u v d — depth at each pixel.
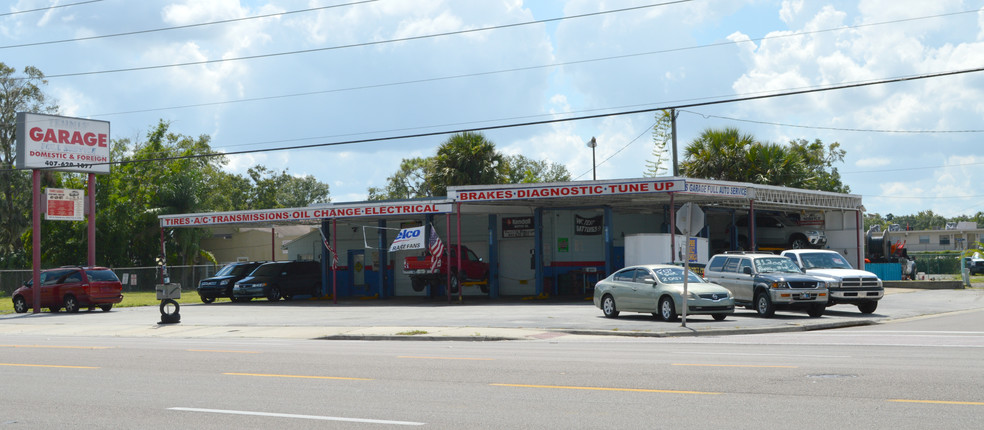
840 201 40.12
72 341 21.34
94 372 13.58
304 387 11.27
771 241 42.94
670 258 32.88
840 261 26.92
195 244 60.72
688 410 8.86
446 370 12.88
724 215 43.56
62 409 9.87
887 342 16.80
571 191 32.88
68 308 34.91
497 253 39.56
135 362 15.08
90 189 38.69
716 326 21.27
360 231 45.69
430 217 39.72
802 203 37.75
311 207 39.03
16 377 13.06
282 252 64.44
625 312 27.09
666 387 10.52
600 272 40.38
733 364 12.82
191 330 24.72
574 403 9.48
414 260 38.06
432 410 9.23
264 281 40.34
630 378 11.43
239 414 9.21
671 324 22.02
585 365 13.16
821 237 41.44
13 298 35.88
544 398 9.88
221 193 83.50
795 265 25.75
